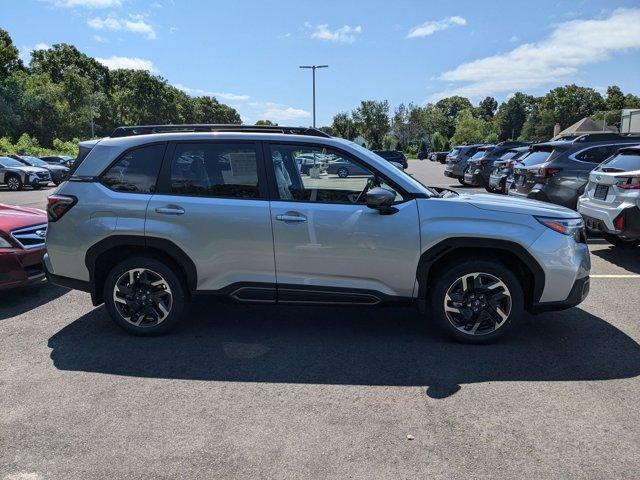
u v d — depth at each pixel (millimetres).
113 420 3238
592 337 4559
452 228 4168
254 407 3393
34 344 4480
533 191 9656
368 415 3279
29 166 23781
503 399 3465
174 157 4465
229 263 4379
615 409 3322
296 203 4320
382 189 4098
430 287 4430
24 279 5527
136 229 4379
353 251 4254
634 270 6957
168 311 4559
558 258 4176
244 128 4641
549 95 121062
